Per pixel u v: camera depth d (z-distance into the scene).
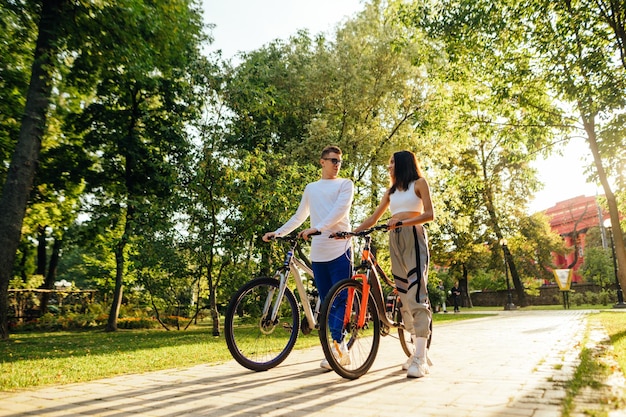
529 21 11.97
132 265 12.02
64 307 19.81
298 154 17.14
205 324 19.39
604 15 10.33
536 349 5.34
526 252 35.66
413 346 4.38
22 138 11.35
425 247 3.79
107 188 17.69
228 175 10.57
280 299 4.10
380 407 2.55
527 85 12.85
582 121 11.62
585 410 2.31
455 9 12.61
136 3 11.84
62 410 2.66
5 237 10.83
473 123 14.52
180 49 14.34
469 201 32.97
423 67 18.66
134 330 16.03
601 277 36.25
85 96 17.77
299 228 11.59
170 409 2.65
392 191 3.99
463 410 2.43
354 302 3.81
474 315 20.89
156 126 17.17
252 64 13.24
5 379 3.83
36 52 11.95
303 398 2.85
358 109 18.55
